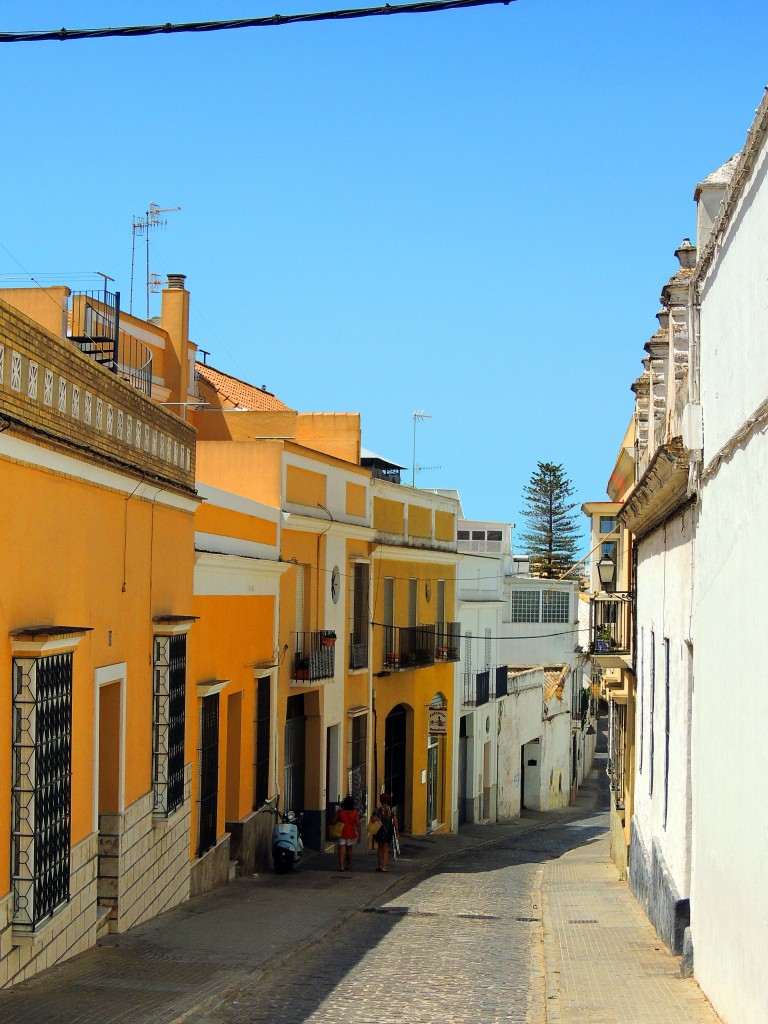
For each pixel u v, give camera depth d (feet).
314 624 88.53
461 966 43.73
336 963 44.21
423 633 113.09
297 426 105.60
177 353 92.63
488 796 137.59
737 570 32.14
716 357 36.40
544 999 37.01
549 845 114.32
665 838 49.65
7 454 33.99
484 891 71.15
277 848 75.61
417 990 38.86
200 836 62.08
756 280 29.68
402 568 110.52
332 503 93.30
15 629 35.01
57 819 37.37
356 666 96.89
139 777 49.62
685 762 44.34
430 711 115.65
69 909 40.11
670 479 45.14
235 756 71.05
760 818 28.19
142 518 49.93
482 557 145.18
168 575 54.39
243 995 37.27
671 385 48.98
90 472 42.06
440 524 121.80
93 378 42.47
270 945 46.55
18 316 34.53
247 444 83.35
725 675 33.88
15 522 34.96
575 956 44.68
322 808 89.45
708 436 38.19
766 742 27.81
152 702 51.78
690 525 43.24
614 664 78.59
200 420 104.17
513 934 52.60
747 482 30.78
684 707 44.78
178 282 95.30
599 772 203.31
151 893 51.39
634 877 64.34
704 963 37.01
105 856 46.11
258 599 75.46
